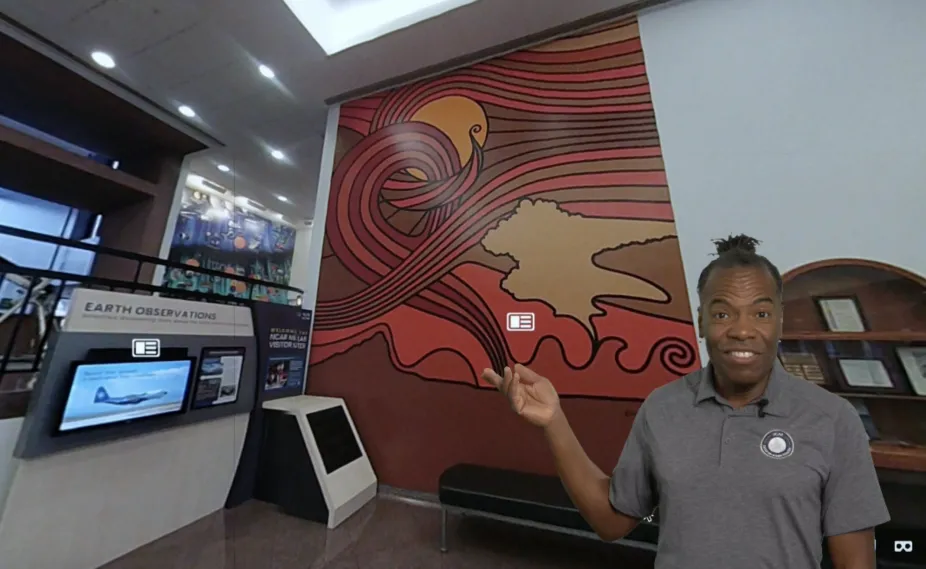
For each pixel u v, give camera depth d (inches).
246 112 189.8
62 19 137.6
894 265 89.9
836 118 100.5
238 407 120.5
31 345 119.3
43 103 182.5
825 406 28.9
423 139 154.3
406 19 139.8
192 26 140.3
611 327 114.7
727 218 106.8
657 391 35.5
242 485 119.3
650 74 123.9
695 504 27.7
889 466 82.7
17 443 77.1
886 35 99.8
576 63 134.7
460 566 92.0
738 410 30.0
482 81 148.4
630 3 128.5
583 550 100.1
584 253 121.9
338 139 173.0
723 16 118.1
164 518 99.7
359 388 143.0
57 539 79.8
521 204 133.5
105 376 86.6
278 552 94.9
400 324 142.2
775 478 26.6
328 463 117.5
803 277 96.4
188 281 243.9
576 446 36.0
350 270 155.3
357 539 102.3
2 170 184.7
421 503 124.3
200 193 264.2
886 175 93.8
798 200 100.4
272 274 314.7
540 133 135.6
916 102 94.3
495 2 128.1
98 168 191.5
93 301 88.4
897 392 85.0
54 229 221.5
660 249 113.2
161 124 198.7
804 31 108.2
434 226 145.0
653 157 118.9
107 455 88.7
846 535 26.0
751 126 108.8
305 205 301.0
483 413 124.3
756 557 25.5
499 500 95.6
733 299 30.6
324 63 156.6
